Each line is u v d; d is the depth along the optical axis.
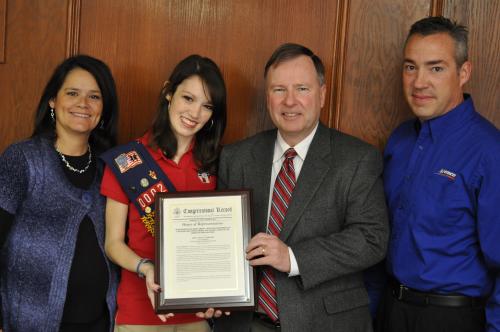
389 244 1.62
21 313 1.58
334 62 1.96
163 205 1.49
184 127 1.62
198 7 2.01
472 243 1.50
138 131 2.06
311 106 1.54
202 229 1.48
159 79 2.04
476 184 1.46
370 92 1.95
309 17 1.97
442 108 1.54
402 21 1.91
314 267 1.43
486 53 1.86
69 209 1.61
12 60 2.06
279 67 1.55
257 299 1.52
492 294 1.45
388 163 1.71
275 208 1.55
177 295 1.45
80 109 1.65
